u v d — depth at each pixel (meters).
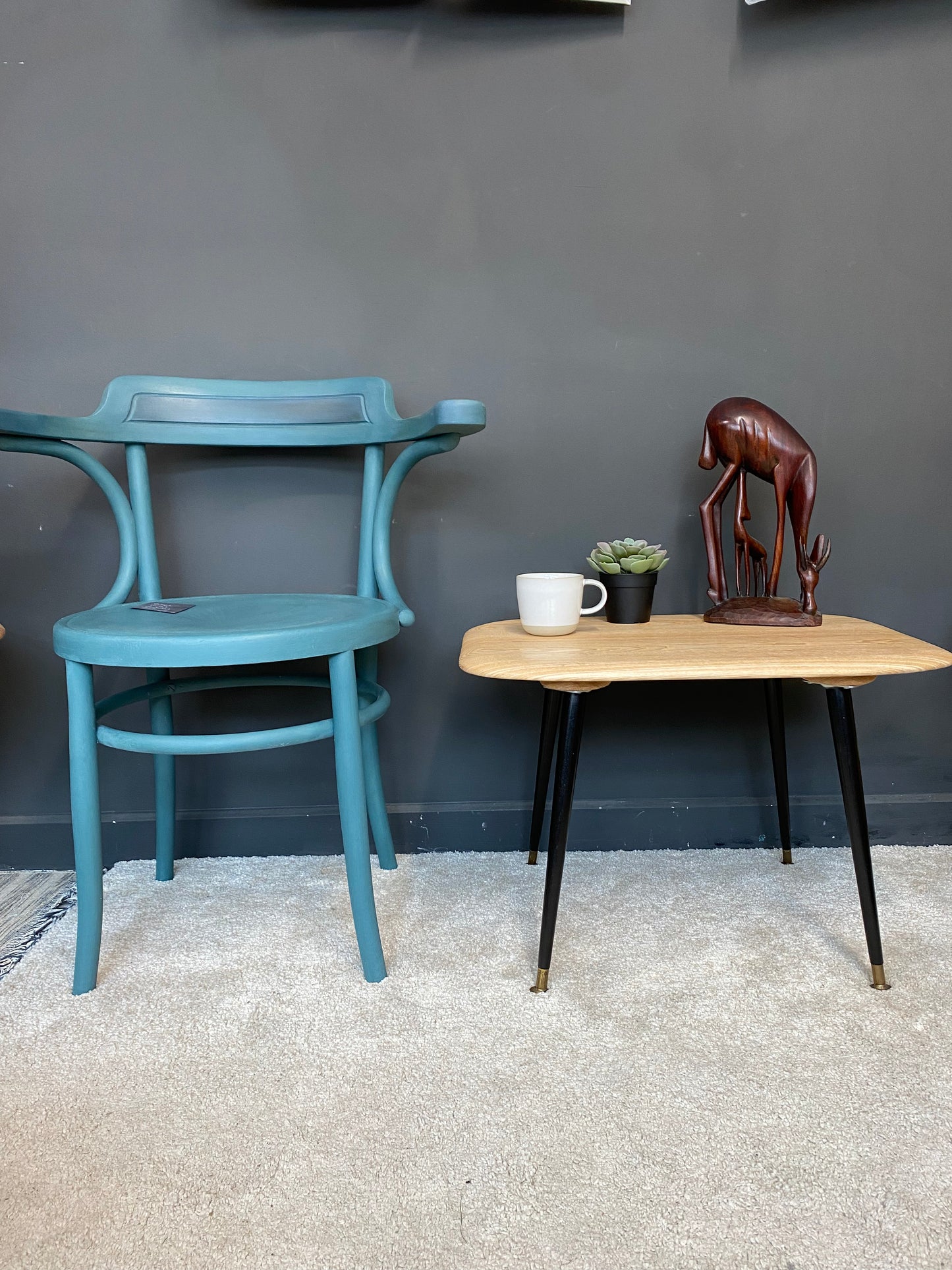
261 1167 0.61
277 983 0.86
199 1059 0.74
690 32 1.13
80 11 1.11
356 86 1.13
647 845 1.23
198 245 1.14
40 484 1.17
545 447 1.19
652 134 1.15
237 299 1.15
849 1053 0.73
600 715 1.22
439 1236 0.55
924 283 1.17
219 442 1.06
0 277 1.13
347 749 0.83
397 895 1.07
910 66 1.14
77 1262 0.54
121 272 1.14
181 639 0.75
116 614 0.89
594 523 1.20
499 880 1.12
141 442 1.05
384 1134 0.64
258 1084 0.70
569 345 1.17
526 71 1.13
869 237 1.16
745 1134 0.63
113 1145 0.63
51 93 1.12
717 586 1.06
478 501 1.19
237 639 0.75
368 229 1.15
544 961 0.83
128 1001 0.83
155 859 1.17
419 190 1.15
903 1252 0.53
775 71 1.14
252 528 1.20
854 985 0.84
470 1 1.12
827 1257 0.53
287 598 1.00
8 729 1.19
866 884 0.82
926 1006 0.80
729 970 0.87
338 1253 0.54
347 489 1.20
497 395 1.18
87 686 0.83
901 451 1.19
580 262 1.16
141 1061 0.74
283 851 1.23
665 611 1.22
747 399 1.04
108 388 1.03
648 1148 0.62
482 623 1.21
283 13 1.12
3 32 1.10
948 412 1.19
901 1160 0.61
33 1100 0.69
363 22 1.12
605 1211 0.57
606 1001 0.82
